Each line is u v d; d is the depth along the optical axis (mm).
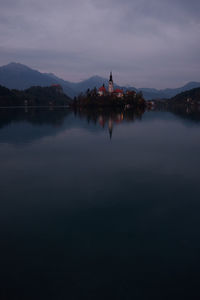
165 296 5812
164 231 8875
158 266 6910
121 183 14312
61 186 13875
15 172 16781
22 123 58000
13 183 14469
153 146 26844
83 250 7707
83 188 13523
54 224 9461
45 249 7789
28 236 8602
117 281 6336
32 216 10156
